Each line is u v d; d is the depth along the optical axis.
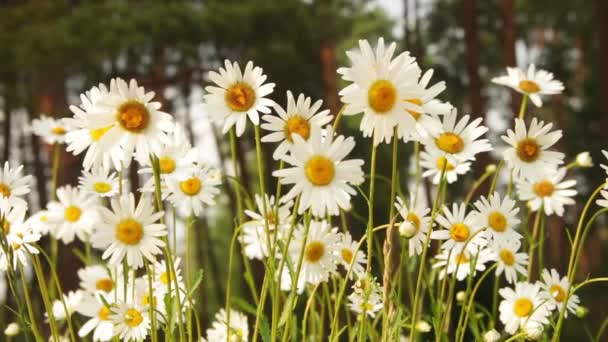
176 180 0.88
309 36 5.19
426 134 0.80
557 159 0.89
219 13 4.54
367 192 1.96
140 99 0.75
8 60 4.25
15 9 4.49
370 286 0.79
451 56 7.20
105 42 3.98
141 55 4.40
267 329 0.80
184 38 4.40
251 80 0.81
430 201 3.29
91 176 0.94
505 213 0.87
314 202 0.75
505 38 5.08
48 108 4.58
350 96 0.74
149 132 0.76
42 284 0.84
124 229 0.79
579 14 6.94
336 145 0.76
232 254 0.86
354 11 6.12
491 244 0.87
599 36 4.41
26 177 0.85
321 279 0.87
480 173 3.99
